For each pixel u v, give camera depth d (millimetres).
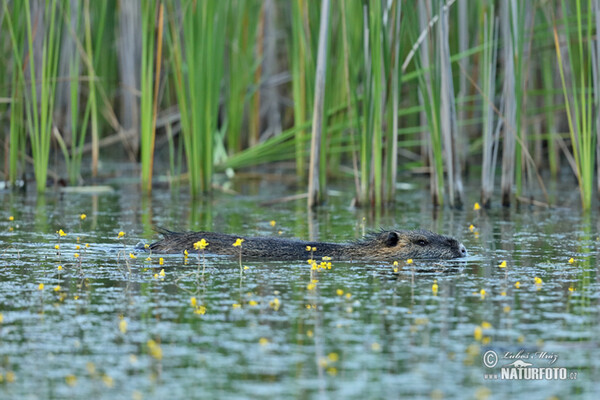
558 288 13516
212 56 23734
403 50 22359
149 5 23219
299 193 26078
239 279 14047
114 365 9844
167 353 10242
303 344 10594
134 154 31172
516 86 22703
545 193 23516
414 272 14773
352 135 22953
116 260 15484
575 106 22125
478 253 16719
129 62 30453
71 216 21078
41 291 13047
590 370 9922
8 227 19203
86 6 25031
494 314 11938
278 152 29328
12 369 9695
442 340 10789
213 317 11703
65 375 9531
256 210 22703
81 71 30188
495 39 22422
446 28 21984
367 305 12383
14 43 23109
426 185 28500
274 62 31891
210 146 24594
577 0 20703
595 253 16656
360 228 19828
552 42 26734
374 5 21109
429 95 23359
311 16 22781
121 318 11617
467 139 30375
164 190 26312
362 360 10047
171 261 15477
